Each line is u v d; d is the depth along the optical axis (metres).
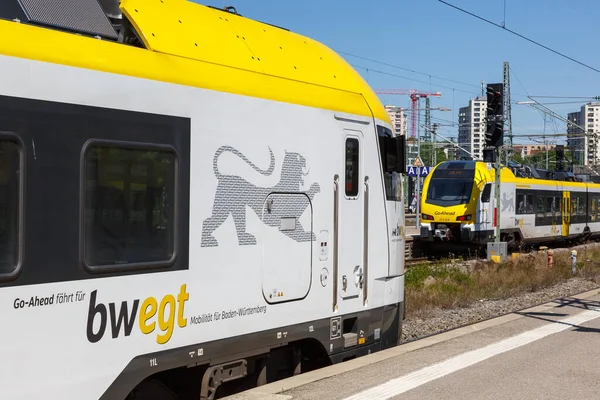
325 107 7.22
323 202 7.18
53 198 4.77
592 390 6.95
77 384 4.88
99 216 5.05
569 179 37.19
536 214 32.16
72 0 5.38
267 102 6.50
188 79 5.77
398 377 7.14
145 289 5.35
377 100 8.37
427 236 27.97
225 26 6.70
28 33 4.74
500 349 8.82
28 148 4.64
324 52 7.98
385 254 8.27
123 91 5.25
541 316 11.81
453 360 8.07
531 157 82.31
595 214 40.00
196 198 5.79
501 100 23.22
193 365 5.76
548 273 20.66
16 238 4.56
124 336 5.19
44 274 4.70
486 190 27.84
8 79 4.54
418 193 39.50
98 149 5.06
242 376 6.34
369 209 7.93
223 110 6.05
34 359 4.62
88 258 4.96
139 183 5.34
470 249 29.12
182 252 5.65
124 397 5.20
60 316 4.78
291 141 6.77
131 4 5.86
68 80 4.89
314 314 7.07
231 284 6.09
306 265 6.94
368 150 7.92
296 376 7.03
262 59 6.74
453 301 15.78
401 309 8.78
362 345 8.00
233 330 6.12
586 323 11.04
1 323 4.46
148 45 5.64
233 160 6.12
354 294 7.69
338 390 6.55
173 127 5.62
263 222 6.42
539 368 7.83
